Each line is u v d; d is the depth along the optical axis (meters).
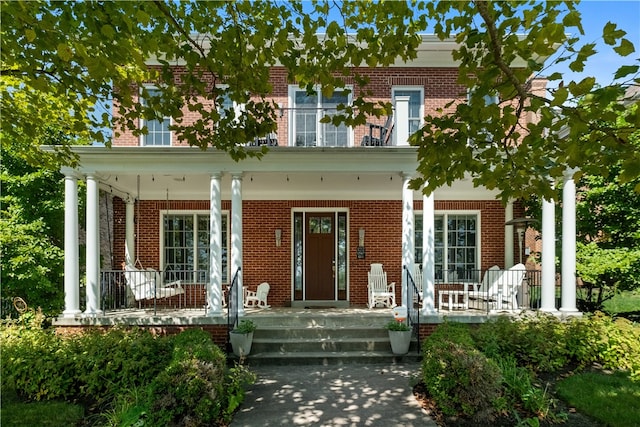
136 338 6.42
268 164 8.51
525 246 11.38
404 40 4.06
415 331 8.15
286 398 5.64
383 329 8.14
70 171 8.23
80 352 6.05
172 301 11.13
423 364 5.74
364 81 4.22
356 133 10.42
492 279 9.93
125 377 5.66
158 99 4.68
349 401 5.52
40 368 5.58
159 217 11.39
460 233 11.68
